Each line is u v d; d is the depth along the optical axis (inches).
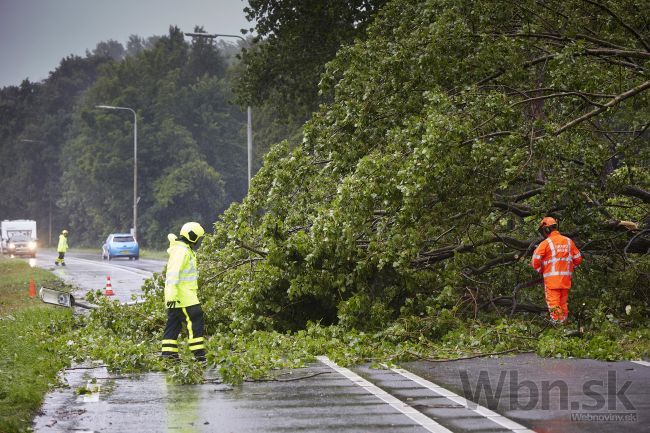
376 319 1136.2
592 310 1152.8
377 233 1147.9
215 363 855.7
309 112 2699.3
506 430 591.2
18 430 589.9
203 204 6850.4
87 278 2842.0
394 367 920.3
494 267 1295.5
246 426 614.2
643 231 1222.3
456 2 1256.8
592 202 1254.9
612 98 1235.9
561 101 1268.5
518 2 1277.1
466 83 1269.7
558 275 1125.7
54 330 1232.2
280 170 1288.1
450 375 848.9
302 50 2486.5
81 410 681.6
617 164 1505.9
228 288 1272.1
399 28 1332.4
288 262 1205.7
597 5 1258.6
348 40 2288.4
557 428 594.9
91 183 7519.7
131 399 734.5
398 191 1124.5
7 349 983.6
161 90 7007.9
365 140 1298.0
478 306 1235.9
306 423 622.5
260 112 5374.0
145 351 964.0
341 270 1190.9
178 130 6825.8
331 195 1296.8
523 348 1024.9
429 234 1175.6
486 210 1180.5
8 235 5979.3
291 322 1238.9
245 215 1320.1
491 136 1173.1
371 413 658.2
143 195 7012.8
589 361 927.7
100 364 972.6
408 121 1179.3
